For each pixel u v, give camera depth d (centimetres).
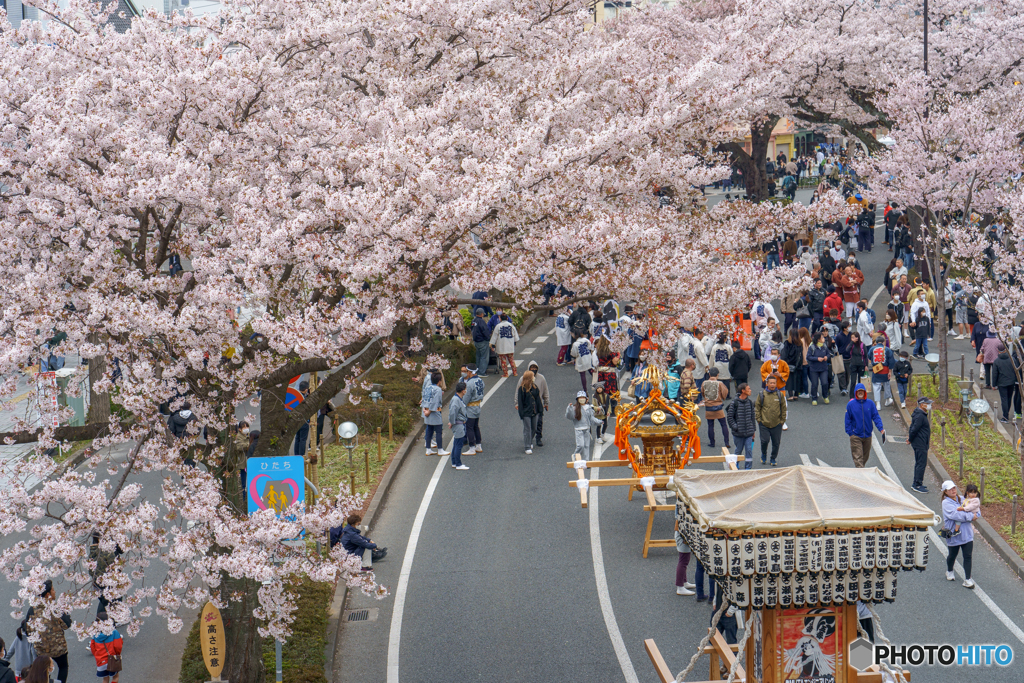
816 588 937
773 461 2227
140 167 1258
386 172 1412
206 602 1437
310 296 1431
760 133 5034
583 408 2225
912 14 3825
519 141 1452
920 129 2950
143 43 1506
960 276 3756
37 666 1276
